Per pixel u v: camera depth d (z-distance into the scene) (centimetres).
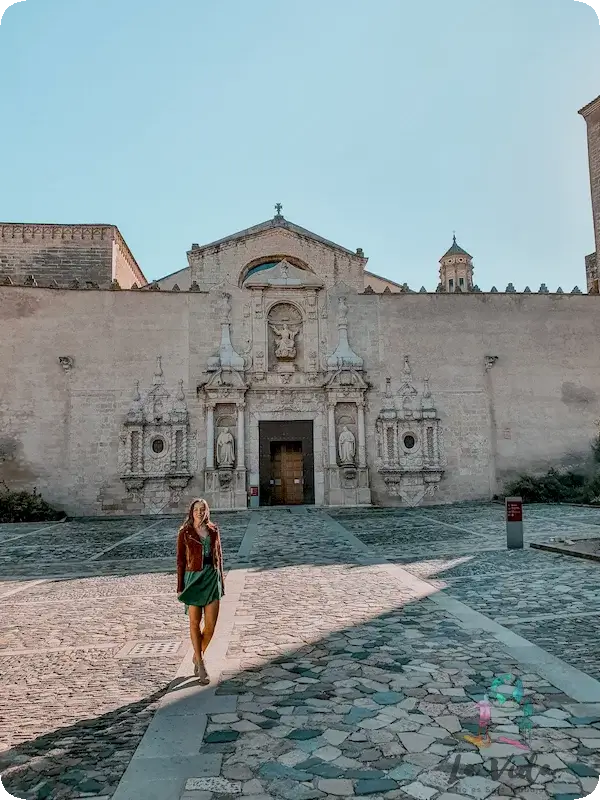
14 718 630
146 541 2116
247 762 514
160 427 3162
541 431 3372
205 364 3247
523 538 1770
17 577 1502
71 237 3931
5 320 3159
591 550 1520
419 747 534
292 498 3266
